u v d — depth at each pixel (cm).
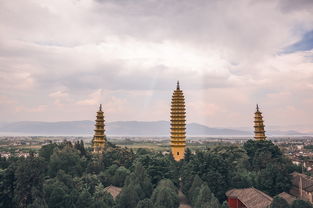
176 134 17312
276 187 11162
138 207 8294
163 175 12094
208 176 11275
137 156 14812
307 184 11206
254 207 9175
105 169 13362
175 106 17525
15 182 8888
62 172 10250
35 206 8100
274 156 14425
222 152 14262
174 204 9644
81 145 14450
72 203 8844
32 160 9025
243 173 12475
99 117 16475
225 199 11194
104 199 9125
